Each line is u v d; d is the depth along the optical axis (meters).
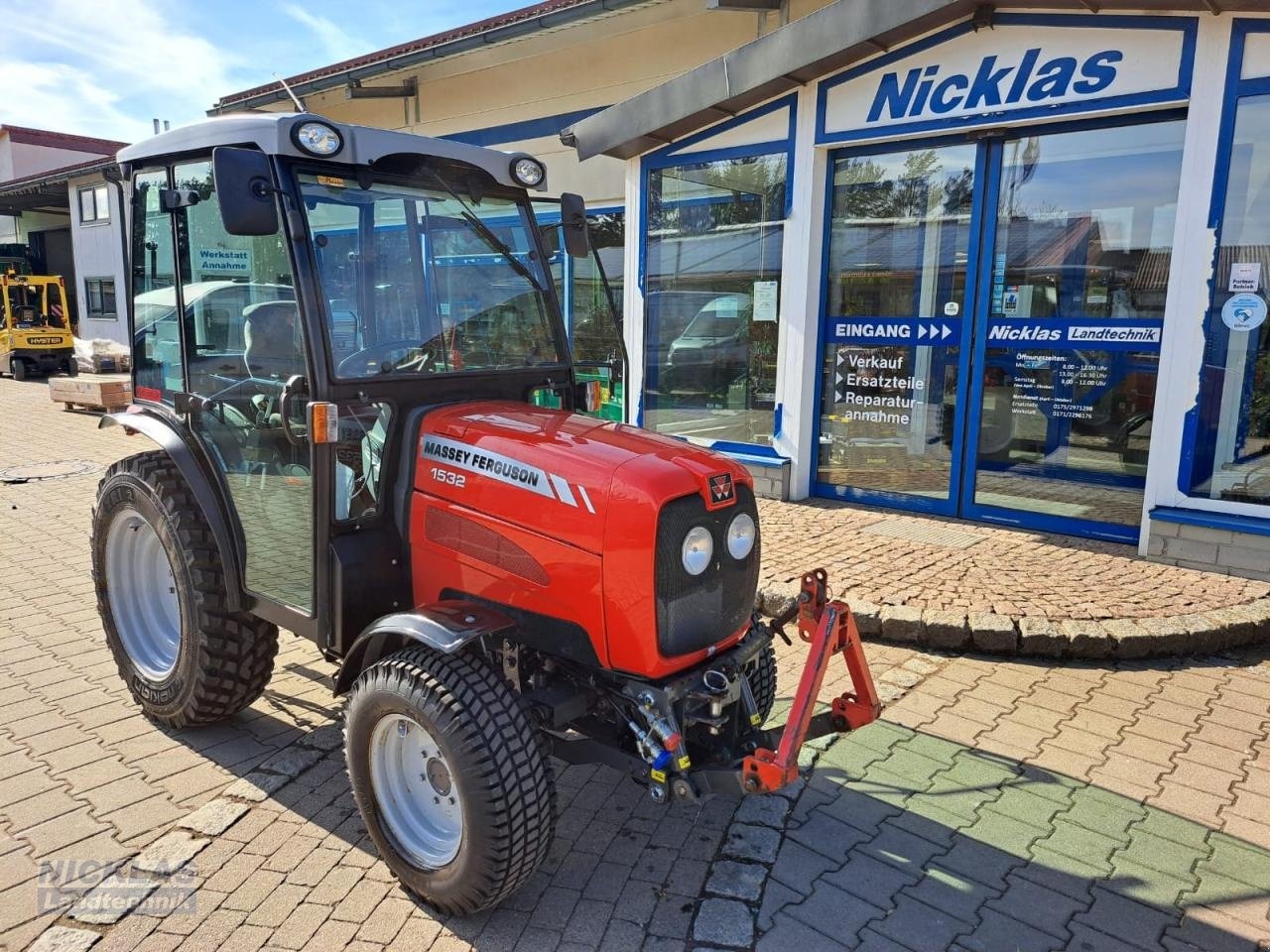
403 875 2.93
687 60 9.02
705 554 2.85
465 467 3.09
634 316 8.39
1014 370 6.48
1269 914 2.84
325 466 3.13
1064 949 2.69
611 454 2.91
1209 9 5.08
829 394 7.43
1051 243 6.23
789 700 4.29
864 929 2.78
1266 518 5.38
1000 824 3.31
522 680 3.10
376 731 2.94
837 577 5.45
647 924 2.82
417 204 3.49
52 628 5.32
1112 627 4.68
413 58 10.25
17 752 3.89
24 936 2.76
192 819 3.37
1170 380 5.58
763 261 7.48
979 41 6.02
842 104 6.71
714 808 3.48
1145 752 3.80
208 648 3.73
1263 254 5.21
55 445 11.35
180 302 3.77
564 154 10.17
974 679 4.48
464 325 3.61
